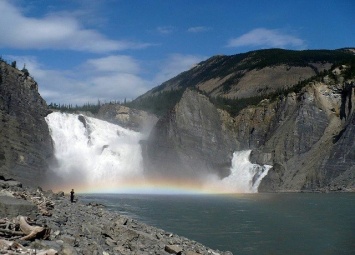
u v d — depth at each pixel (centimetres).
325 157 15262
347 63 18325
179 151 16325
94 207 5709
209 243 4416
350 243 4528
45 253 1881
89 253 2169
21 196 3872
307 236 4941
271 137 17388
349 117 16138
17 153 11975
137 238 3038
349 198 10869
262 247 4262
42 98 15188
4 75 13200
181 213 7294
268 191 15425
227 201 10200
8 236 2167
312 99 17200
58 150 15512
